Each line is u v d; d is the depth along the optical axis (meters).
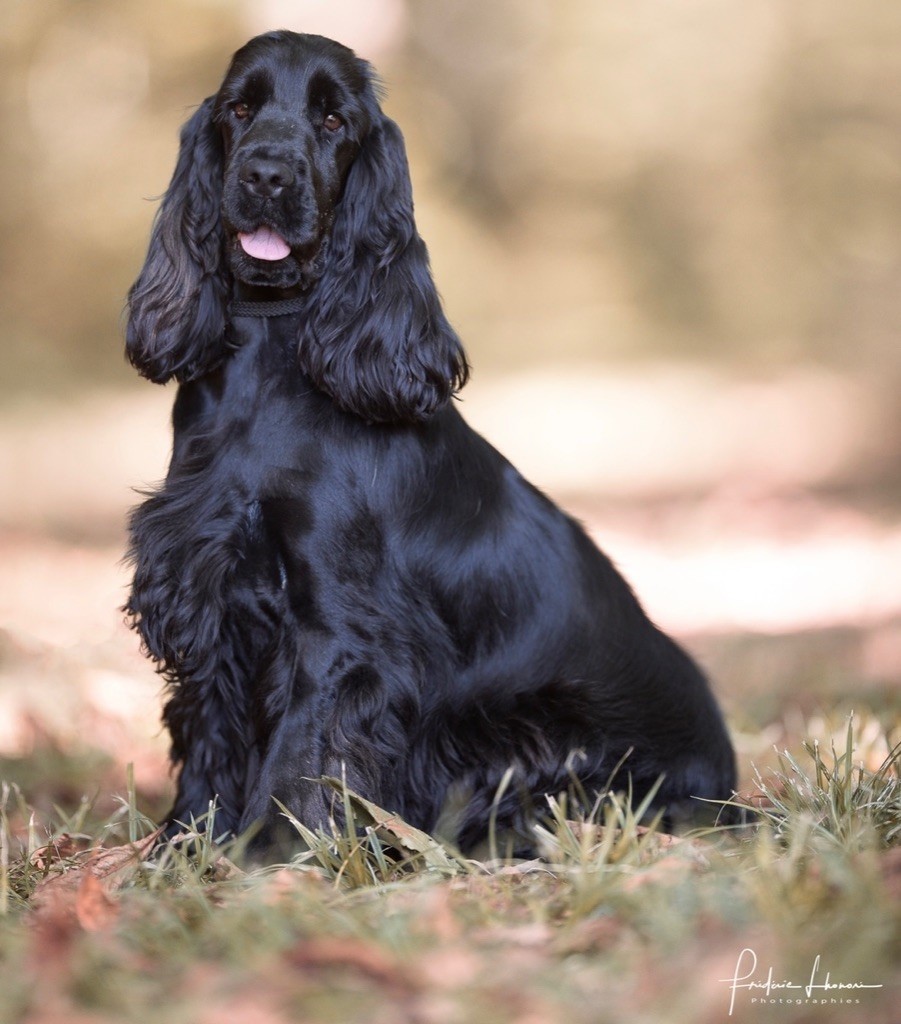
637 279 34.97
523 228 35.94
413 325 5.30
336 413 5.18
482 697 5.46
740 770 6.84
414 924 3.69
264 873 4.48
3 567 13.49
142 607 5.26
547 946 3.62
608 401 29.33
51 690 7.79
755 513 17.91
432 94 35.31
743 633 11.13
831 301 32.91
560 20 35.06
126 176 30.86
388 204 5.34
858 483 20.28
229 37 30.20
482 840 5.48
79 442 23.12
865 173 33.22
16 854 5.41
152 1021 3.08
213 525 5.08
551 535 5.66
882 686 8.30
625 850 4.40
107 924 3.84
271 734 5.04
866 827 4.29
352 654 5.05
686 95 34.28
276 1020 3.09
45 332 30.98
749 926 3.50
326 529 5.04
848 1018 2.98
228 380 5.26
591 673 5.59
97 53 30.72
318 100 5.17
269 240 5.09
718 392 29.98
